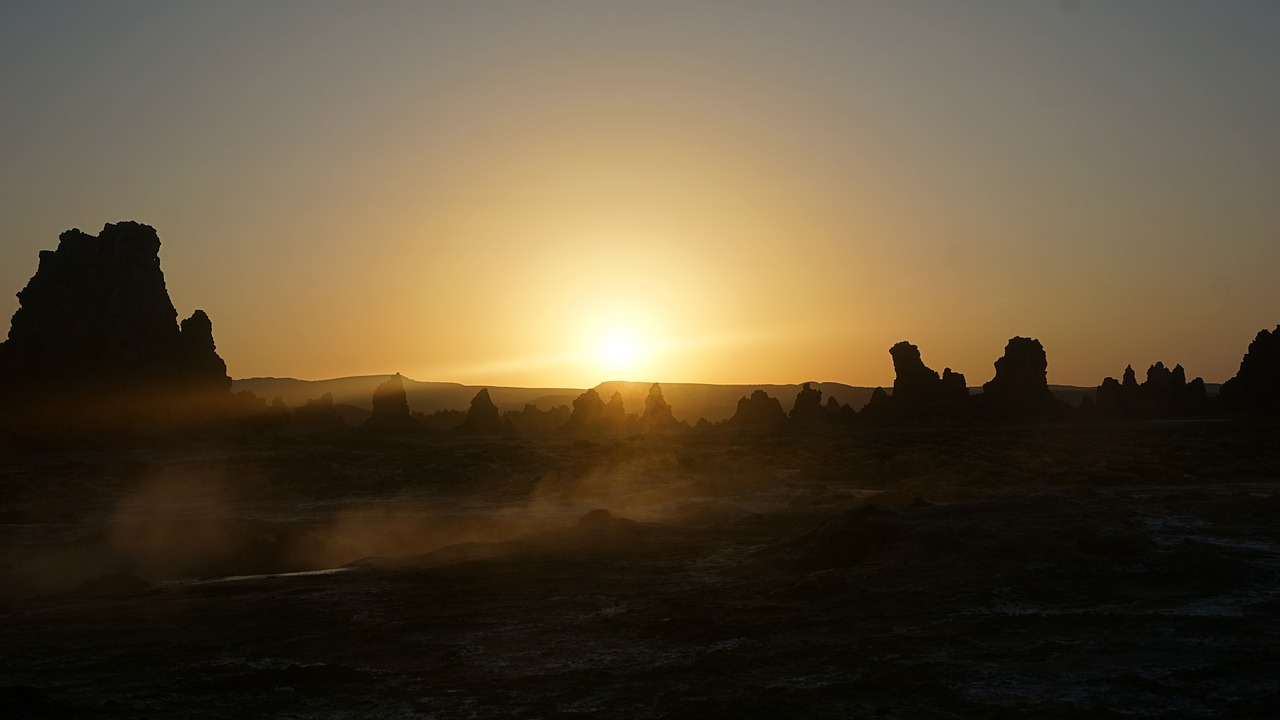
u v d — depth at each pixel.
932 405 121.06
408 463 65.00
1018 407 120.19
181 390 91.69
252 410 93.88
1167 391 129.00
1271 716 11.78
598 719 12.53
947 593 19.97
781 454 74.62
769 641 16.84
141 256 95.25
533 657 16.50
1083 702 12.56
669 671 15.02
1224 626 16.56
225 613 21.16
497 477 59.44
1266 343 125.69
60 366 89.38
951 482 53.44
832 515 36.97
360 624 19.72
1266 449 68.94
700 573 25.11
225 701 14.06
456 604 21.66
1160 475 53.03
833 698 13.03
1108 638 16.03
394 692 14.37
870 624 17.88
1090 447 79.94
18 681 15.57
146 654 17.31
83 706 13.90
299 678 15.10
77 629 19.69
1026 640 16.12
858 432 109.38
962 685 13.53
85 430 79.69
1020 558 22.62
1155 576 20.56
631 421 124.25
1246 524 28.83
